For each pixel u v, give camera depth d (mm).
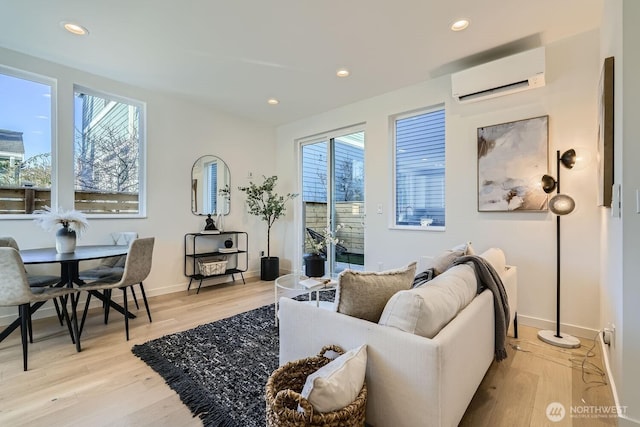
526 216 2791
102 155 3510
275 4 2158
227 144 4652
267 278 4727
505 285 2209
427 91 3439
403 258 3676
